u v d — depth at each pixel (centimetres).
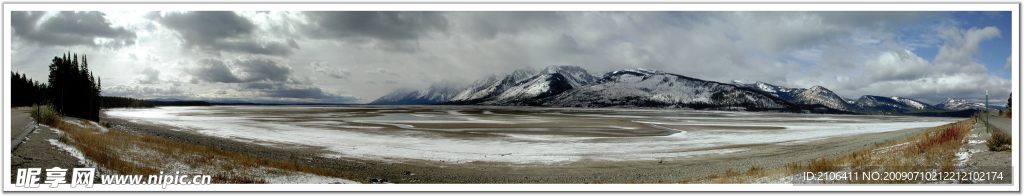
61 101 4725
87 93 4944
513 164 1984
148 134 3266
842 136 3772
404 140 3231
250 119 6272
